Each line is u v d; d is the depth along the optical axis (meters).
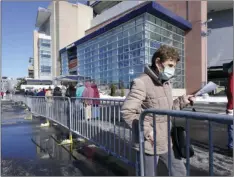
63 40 49.84
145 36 21.61
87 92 7.66
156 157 2.02
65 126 6.11
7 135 6.18
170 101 2.06
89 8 55.06
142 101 2.01
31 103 12.05
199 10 23.59
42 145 5.07
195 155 4.06
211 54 33.19
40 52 56.22
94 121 4.48
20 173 3.41
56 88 11.90
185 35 24.98
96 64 31.89
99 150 4.55
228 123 1.34
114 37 27.23
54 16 51.03
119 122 3.59
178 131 2.12
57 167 3.63
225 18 31.91
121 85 25.62
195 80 23.75
